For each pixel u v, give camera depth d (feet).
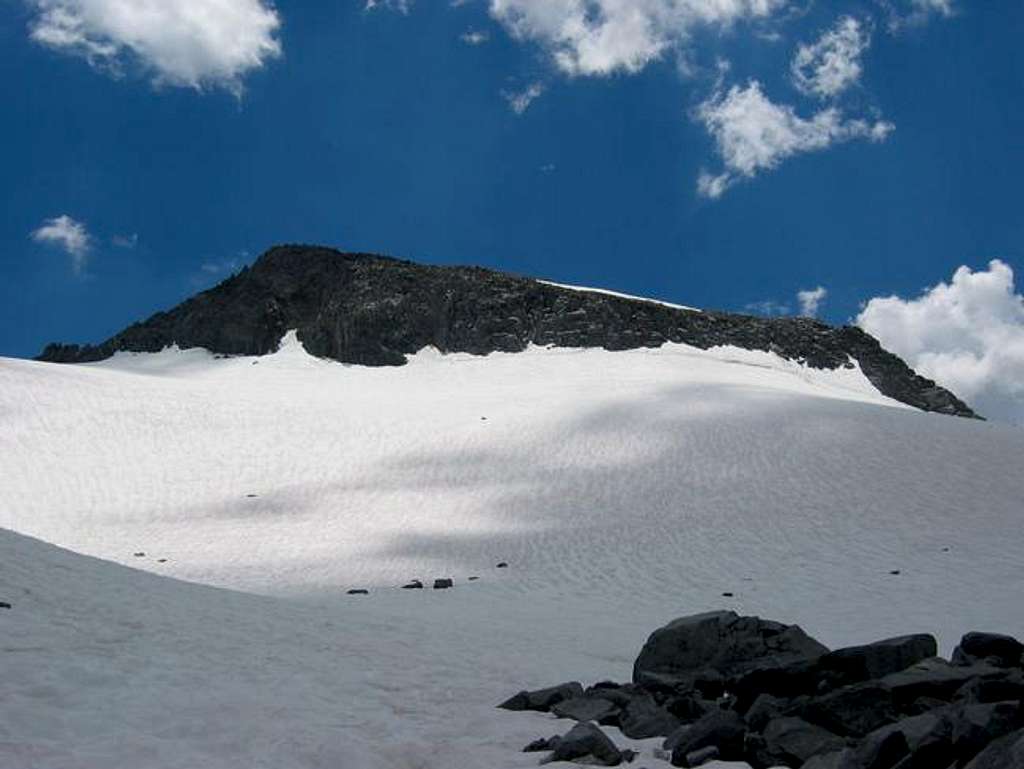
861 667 32.53
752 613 76.89
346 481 154.40
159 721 29.37
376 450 171.83
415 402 214.48
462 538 116.88
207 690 33.71
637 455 153.58
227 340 307.37
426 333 297.33
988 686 28.09
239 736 28.32
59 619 42.50
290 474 160.56
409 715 33.58
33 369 213.66
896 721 28.22
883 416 172.35
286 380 266.77
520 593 87.92
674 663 38.40
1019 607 75.97
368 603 77.25
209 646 41.93
